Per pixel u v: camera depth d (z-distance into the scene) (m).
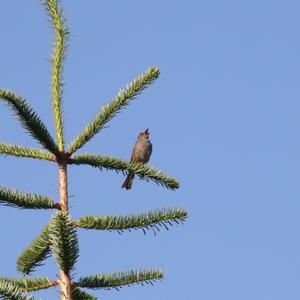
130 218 9.07
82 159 9.80
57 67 9.95
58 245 8.29
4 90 9.38
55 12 10.07
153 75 10.23
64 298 8.48
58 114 9.81
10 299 7.76
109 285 8.77
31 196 9.12
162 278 8.97
